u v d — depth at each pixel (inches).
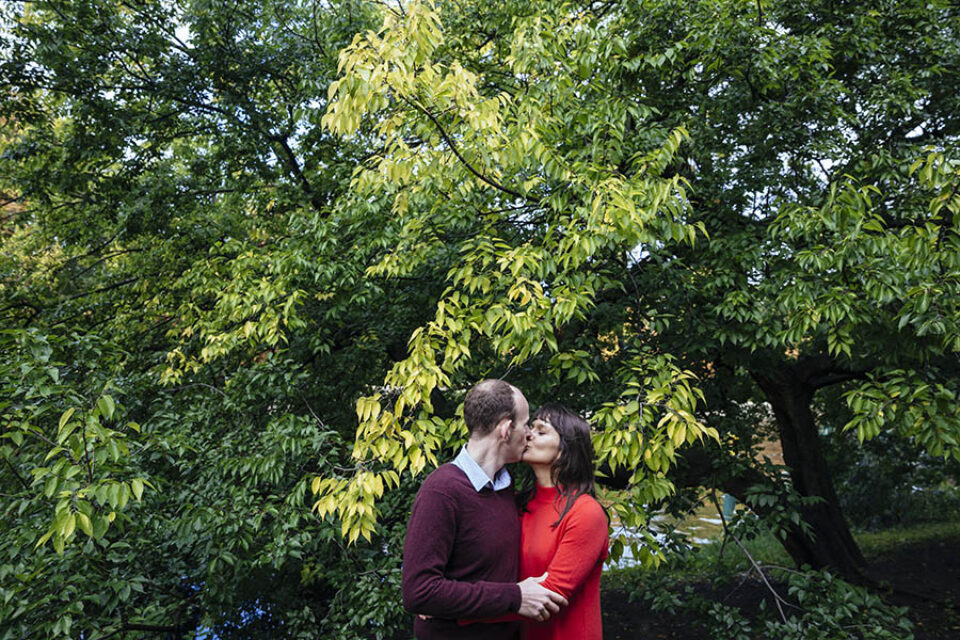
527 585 71.2
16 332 119.0
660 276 177.5
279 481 175.0
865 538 405.7
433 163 133.4
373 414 114.1
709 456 207.2
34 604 121.0
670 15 182.4
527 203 166.9
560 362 138.6
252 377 187.8
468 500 72.7
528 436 80.3
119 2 328.2
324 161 331.3
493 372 184.2
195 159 394.6
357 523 107.3
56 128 381.7
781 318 165.9
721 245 177.2
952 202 109.6
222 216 371.9
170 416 178.4
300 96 308.2
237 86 327.9
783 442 305.1
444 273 215.6
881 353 158.7
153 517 158.6
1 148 345.7
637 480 112.4
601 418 113.2
